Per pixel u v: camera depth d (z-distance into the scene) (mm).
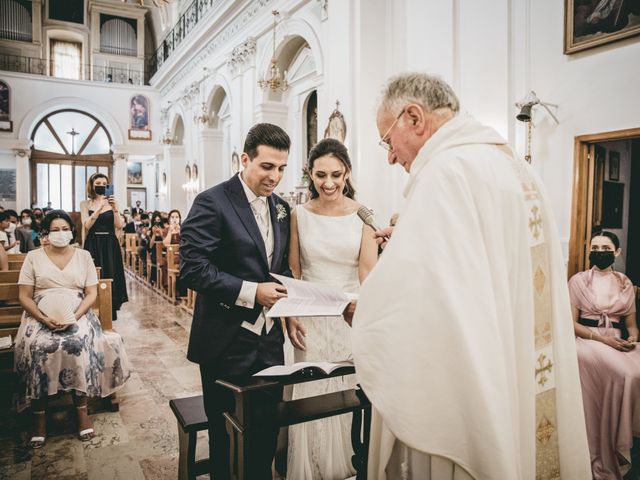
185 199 18828
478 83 4898
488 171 1275
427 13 5531
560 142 4184
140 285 11023
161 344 5918
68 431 3473
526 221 1323
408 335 1181
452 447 1147
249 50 10688
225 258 2055
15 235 9469
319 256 2510
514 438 1201
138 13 22141
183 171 18859
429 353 1161
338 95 6438
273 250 2184
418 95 1409
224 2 11125
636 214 3664
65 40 22062
